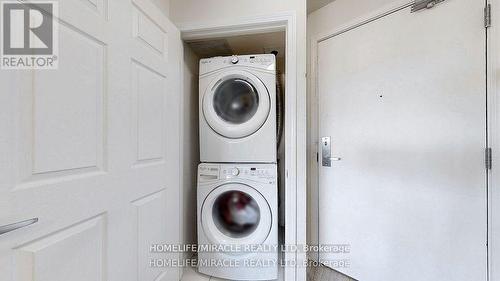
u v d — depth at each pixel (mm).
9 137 556
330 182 1763
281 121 2115
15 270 561
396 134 1408
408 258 1355
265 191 1501
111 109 870
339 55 1705
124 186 939
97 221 815
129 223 972
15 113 569
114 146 884
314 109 1873
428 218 1282
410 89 1348
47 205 634
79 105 739
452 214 1197
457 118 1182
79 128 739
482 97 1104
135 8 1021
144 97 1082
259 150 1544
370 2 1524
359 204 1587
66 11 694
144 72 1085
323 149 1805
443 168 1229
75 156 723
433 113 1263
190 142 1837
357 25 1593
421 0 1286
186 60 1786
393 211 1421
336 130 1727
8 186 549
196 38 1610
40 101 625
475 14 1122
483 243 1101
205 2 1490
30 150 599
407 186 1361
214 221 1602
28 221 573
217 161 1598
